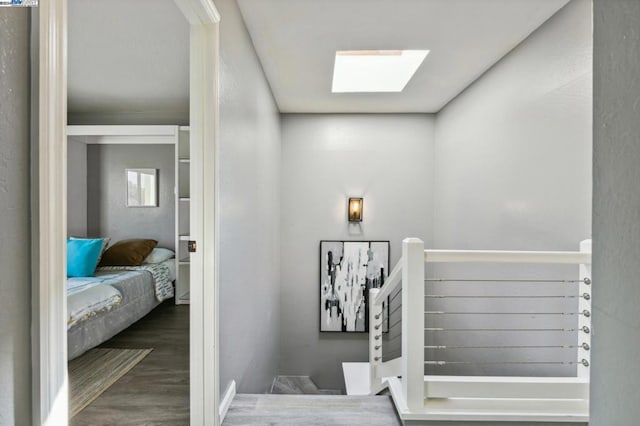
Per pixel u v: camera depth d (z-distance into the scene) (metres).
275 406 1.96
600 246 0.57
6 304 0.65
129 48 2.48
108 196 4.73
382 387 2.39
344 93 3.61
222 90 1.78
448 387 1.73
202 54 1.64
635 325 0.50
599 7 0.57
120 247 4.28
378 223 4.39
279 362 4.36
